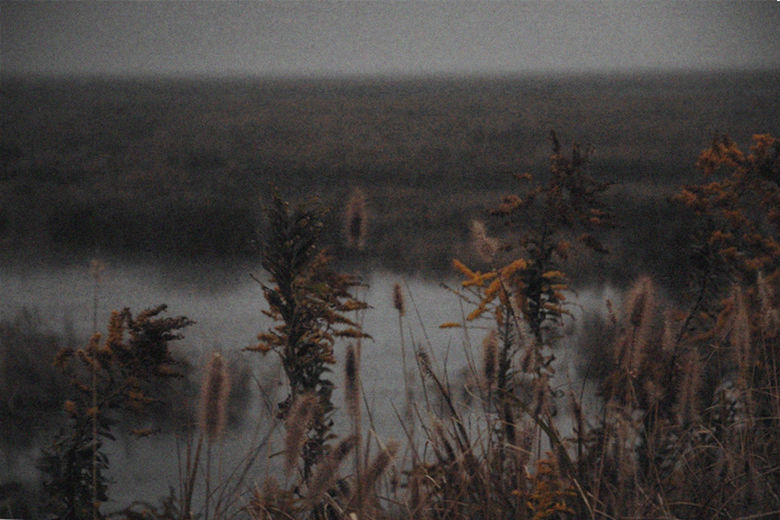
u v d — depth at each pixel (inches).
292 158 1413.6
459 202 906.1
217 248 729.0
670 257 550.6
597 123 1934.1
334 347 380.8
